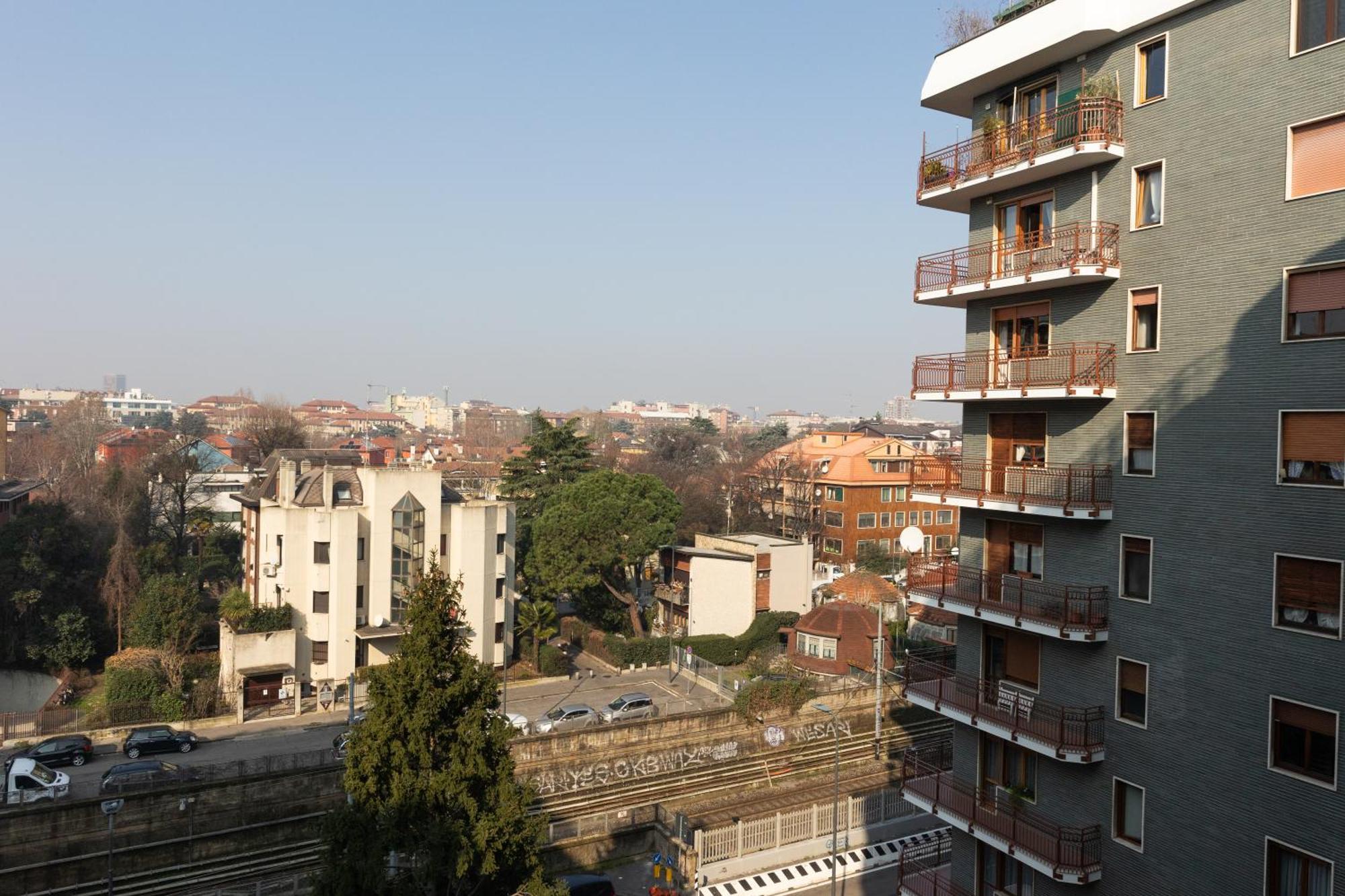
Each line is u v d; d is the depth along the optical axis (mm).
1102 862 19906
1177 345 18562
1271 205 16844
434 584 21031
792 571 68188
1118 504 19719
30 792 36188
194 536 78812
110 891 29594
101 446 119750
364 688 53312
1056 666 21156
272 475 63625
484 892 19906
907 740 48406
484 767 20266
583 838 34969
